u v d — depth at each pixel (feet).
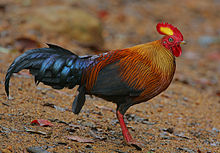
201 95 69.62
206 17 143.33
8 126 38.60
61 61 37.63
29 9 93.30
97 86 38.68
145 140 42.83
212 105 63.87
